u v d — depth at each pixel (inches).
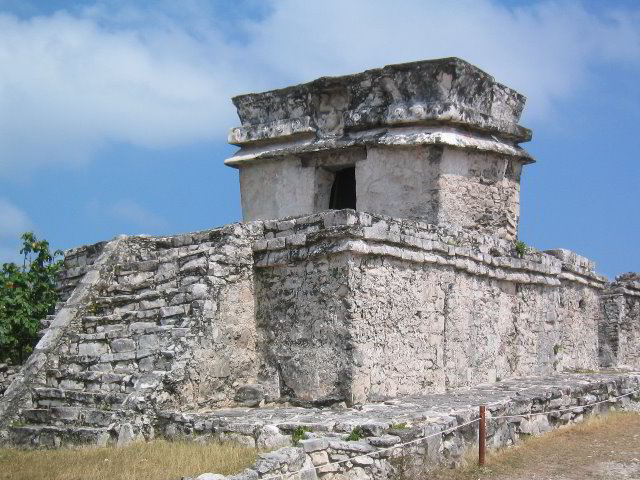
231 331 496.4
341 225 474.0
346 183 705.6
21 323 637.9
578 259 748.0
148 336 487.5
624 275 924.6
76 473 357.7
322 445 356.2
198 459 368.2
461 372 555.8
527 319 647.1
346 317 471.5
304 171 663.1
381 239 487.5
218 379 484.1
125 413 435.2
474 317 577.6
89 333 514.0
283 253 501.7
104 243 572.7
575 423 540.7
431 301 530.9
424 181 611.8
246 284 508.7
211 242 523.5
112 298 523.8
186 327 481.4
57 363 499.5
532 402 501.0
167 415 439.2
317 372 479.2
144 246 557.3
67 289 598.9
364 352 474.3
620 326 890.1
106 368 484.1
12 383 484.4
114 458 382.9
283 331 499.5
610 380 605.6
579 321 752.3
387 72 623.8
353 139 630.5
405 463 373.4
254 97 685.3
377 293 489.1
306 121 655.8
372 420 399.5
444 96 612.1
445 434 403.2
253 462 348.8
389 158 622.8
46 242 681.6
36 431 443.2
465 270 564.1
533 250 655.1
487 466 415.8
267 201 681.6
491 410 450.3
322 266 486.3
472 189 629.6
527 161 677.9
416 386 511.8
